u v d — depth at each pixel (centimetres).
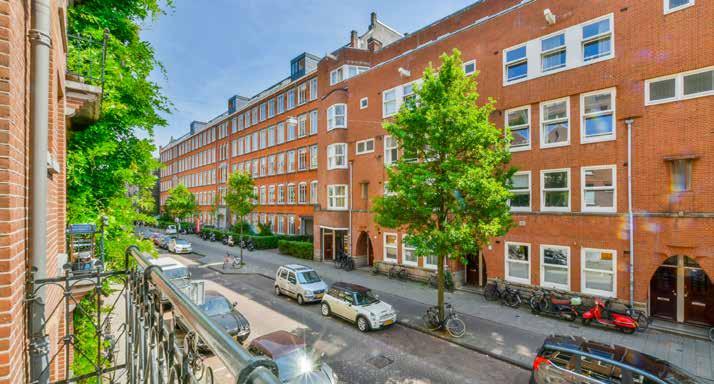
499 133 1171
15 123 247
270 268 2352
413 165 1164
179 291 188
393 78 2092
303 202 3294
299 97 3322
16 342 243
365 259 2381
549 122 1456
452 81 1159
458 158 1174
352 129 2370
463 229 1047
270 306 1493
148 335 248
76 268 696
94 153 948
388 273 2023
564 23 1412
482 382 859
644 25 1227
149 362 237
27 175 299
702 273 1198
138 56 1115
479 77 1678
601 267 1309
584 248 1340
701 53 1119
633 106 1246
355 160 2348
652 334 1132
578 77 1372
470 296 1609
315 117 3120
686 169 1152
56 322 527
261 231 3453
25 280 287
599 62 1323
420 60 1945
